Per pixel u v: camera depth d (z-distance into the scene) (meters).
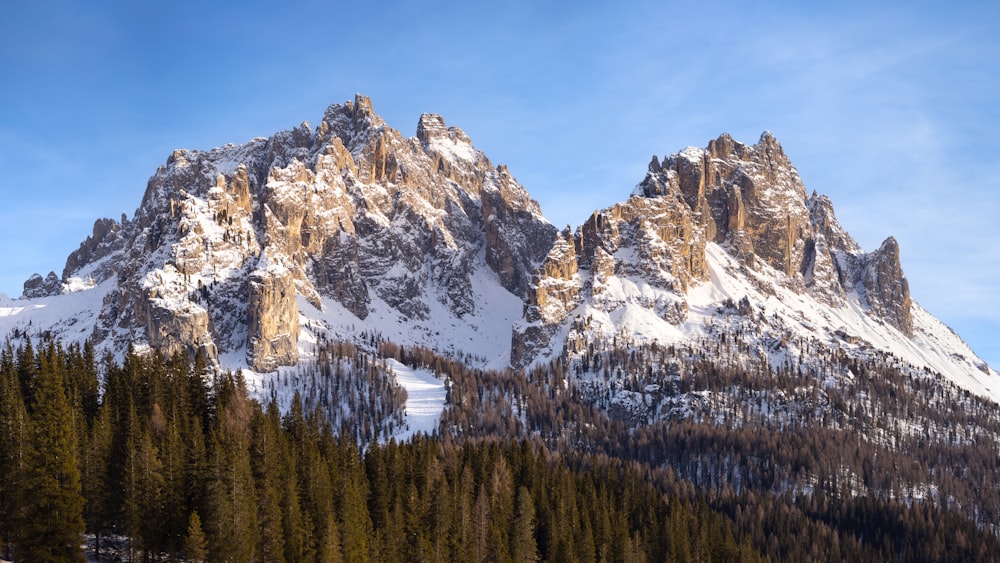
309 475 188.12
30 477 152.38
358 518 184.38
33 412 170.12
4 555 154.00
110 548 167.88
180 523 165.88
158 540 163.88
